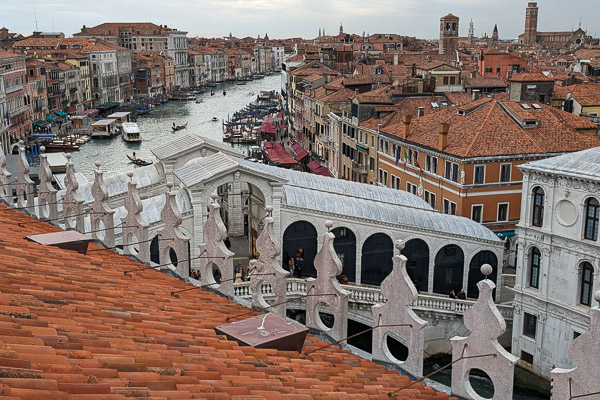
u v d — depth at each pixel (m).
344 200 49.16
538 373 42.09
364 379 12.37
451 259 50.28
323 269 14.82
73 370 8.45
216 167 45.50
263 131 149.38
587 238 38.19
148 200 46.03
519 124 62.03
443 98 86.62
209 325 13.67
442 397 12.49
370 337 45.84
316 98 112.69
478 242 50.44
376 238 48.66
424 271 49.94
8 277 12.74
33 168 86.69
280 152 120.19
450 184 60.53
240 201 55.31
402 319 13.17
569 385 10.75
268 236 15.55
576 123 66.25
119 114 172.12
